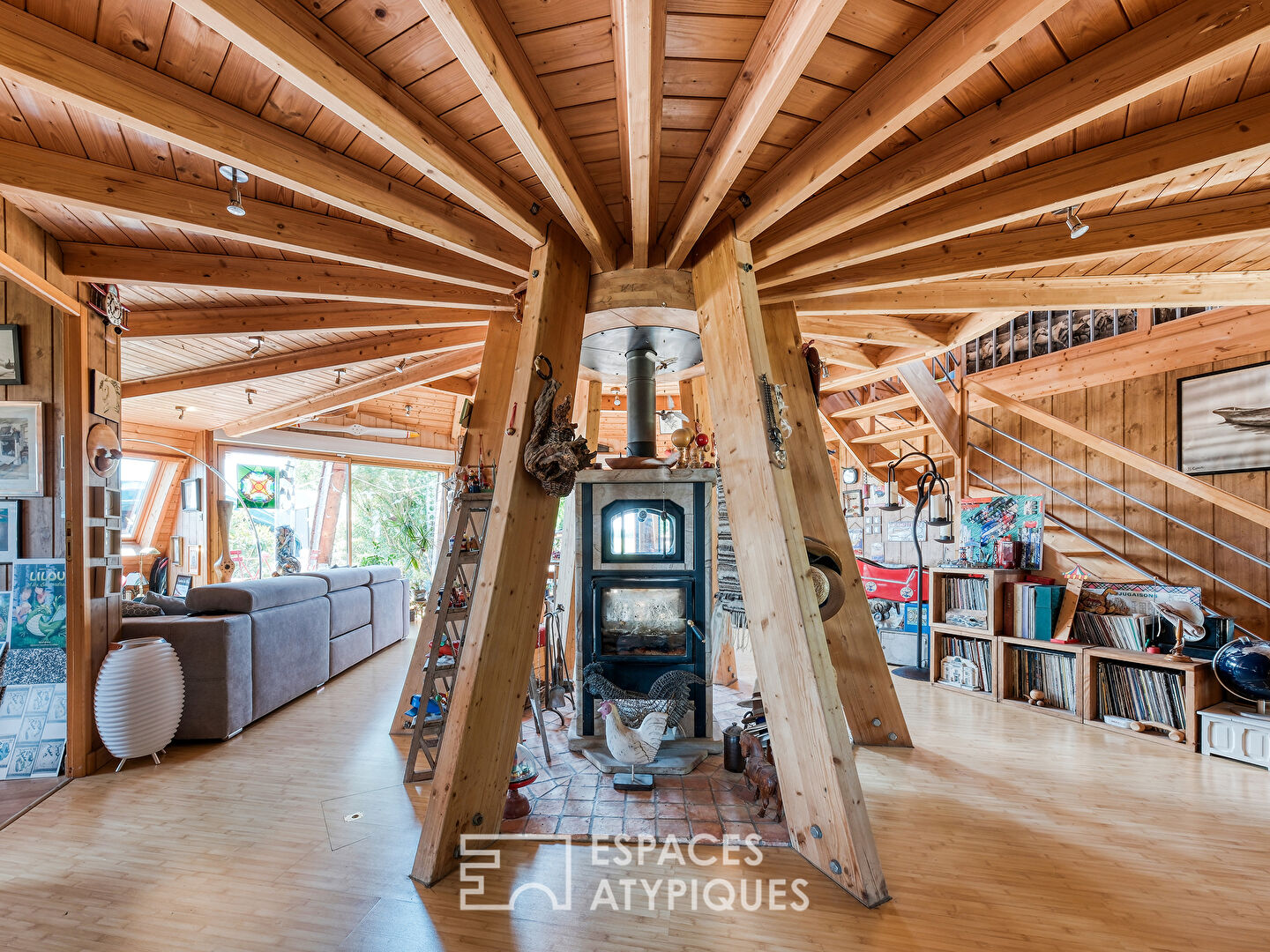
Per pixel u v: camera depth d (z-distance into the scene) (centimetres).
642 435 366
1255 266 312
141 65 175
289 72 155
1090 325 475
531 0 159
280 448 781
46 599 311
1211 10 150
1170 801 273
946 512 569
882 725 346
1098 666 380
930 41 165
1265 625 378
